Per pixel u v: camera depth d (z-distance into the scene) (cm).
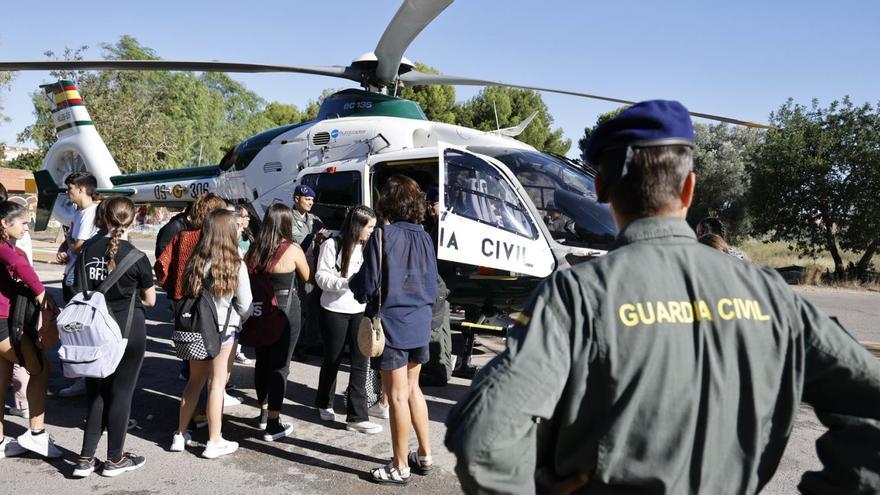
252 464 369
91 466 346
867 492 107
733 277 117
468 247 474
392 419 335
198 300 355
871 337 836
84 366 317
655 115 121
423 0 518
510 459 102
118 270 335
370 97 701
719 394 107
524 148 651
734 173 2706
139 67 627
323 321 426
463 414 106
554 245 508
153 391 504
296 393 509
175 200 903
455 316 591
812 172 1535
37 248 1848
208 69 654
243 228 566
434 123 662
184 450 388
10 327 347
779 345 112
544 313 111
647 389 106
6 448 371
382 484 343
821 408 117
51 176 1079
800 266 1608
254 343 388
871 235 1494
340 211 633
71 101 1104
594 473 109
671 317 110
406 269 326
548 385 105
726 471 107
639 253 116
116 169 1105
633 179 121
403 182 339
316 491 335
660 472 104
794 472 370
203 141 4222
